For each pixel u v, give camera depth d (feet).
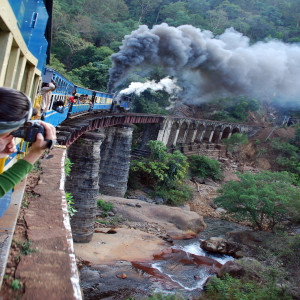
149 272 74.74
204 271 79.71
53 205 17.76
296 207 100.22
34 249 12.31
